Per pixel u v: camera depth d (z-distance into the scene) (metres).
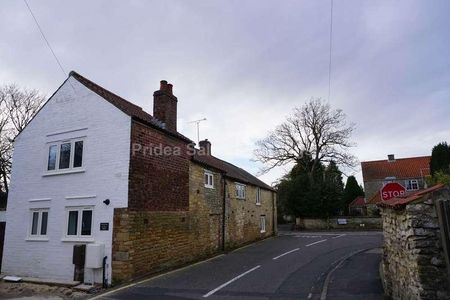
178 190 16.73
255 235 28.34
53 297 11.42
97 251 12.78
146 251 13.86
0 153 31.97
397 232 7.57
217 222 21.11
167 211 15.62
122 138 13.84
